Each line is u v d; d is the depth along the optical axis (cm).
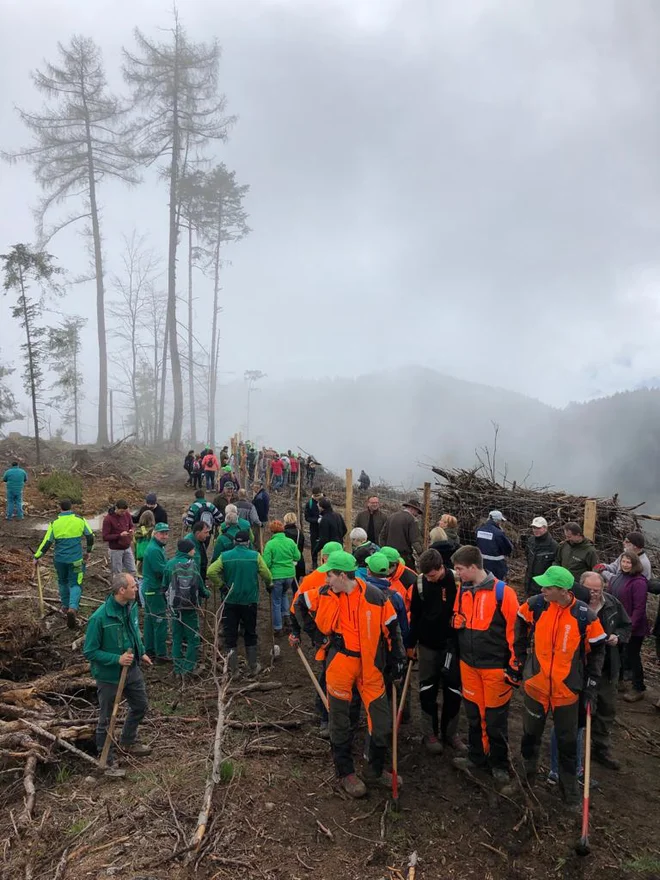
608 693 499
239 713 575
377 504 891
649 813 443
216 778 416
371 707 437
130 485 1992
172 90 3309
